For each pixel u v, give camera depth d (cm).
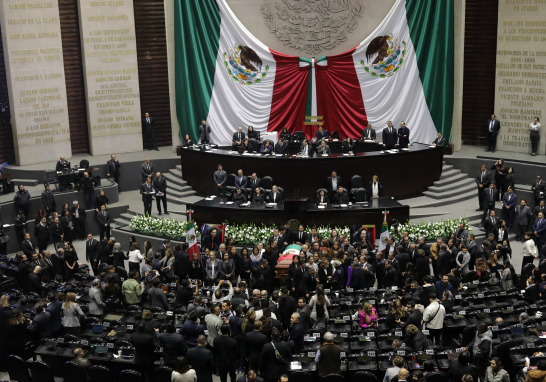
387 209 1977
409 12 2556
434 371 1063
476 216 2183
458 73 2623
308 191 2248
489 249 1711
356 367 1123
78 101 2767
